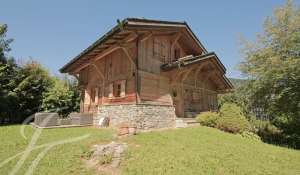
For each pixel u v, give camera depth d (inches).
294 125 565.9
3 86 767.7
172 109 545.3
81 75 709.3
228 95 936.9
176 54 649.0
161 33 547.2
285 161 304.8
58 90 836.6
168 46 590.2
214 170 237.5
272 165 278.7
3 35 820.0
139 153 269.7
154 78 514.9
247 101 596.1
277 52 499.5
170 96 560.1
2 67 763.4
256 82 513.0
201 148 315.0
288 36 484.4
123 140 326.0
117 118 490.6
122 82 500.1
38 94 828.6
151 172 223.1
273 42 514.3
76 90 890.7
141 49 486.3
